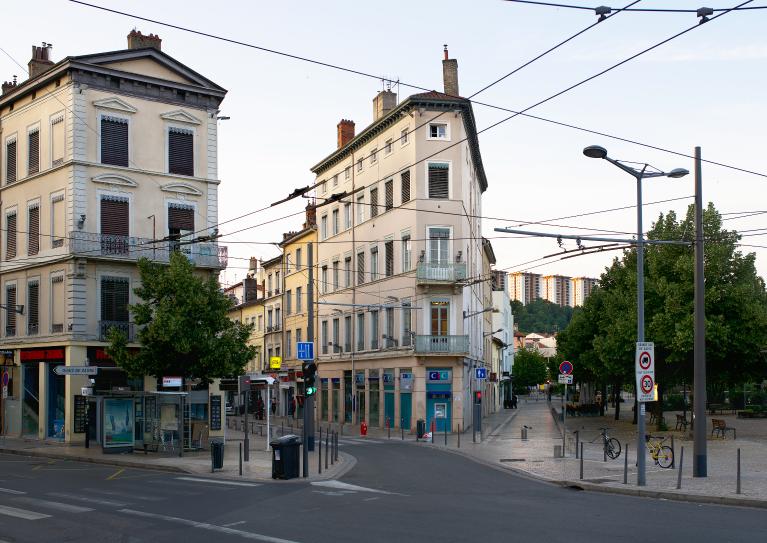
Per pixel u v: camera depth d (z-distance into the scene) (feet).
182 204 130.41
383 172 163.53
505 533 42.93
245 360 109.91
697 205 72.90
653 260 133.39
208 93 133.49
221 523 47.67
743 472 73.56
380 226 164.25
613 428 158.51
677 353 127.44
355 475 77.61
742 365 130.82
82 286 120.16
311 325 87.40
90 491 65.10
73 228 119.65
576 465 84.33
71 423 118.42
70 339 118.21
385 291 161.38
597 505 54.70
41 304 126.93
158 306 107.65
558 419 194.70
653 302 134.41
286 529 45.16
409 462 92.43
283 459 73.36
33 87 128.36
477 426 131.13
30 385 130.11
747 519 47.75
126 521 48.91
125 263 123.75
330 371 191.11
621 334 138.82
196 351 106.01
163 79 128.47
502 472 80.53
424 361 149.28
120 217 124.16
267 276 246.27
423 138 150.82
